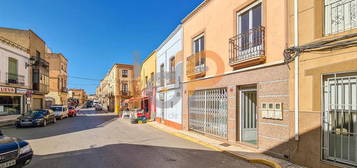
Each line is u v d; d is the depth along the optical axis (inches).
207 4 373.1
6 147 177.3
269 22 241.1
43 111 661.3
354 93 169.9
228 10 314.7
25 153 193.5
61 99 1521.9
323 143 186.2
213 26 354.0
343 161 173.5
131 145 311.7
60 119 852.6
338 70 172.9
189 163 221.3
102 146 304.3
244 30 291.0
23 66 800.9
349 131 171.6
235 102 295.0
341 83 177.3
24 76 805.2
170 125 534.0
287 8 219.0
